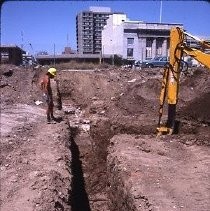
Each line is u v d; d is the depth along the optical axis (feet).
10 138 42.32
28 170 32.48
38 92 72.69
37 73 86.48
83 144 55.62
